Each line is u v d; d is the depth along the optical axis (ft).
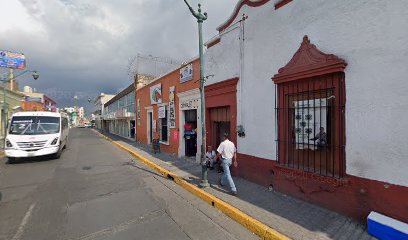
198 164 31.19
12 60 65.16
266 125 19.76
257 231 13.20
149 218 15.46
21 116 39.34
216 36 26.18
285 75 17.34
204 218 15.39
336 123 14.39
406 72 11.15
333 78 14.53
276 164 18.56
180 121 37.27
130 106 76.02
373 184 12.44
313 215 14.21
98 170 30.40
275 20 18.60
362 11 12.84
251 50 21.21
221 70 25.86
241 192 18.89
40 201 18.81
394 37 11.55
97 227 14.21
